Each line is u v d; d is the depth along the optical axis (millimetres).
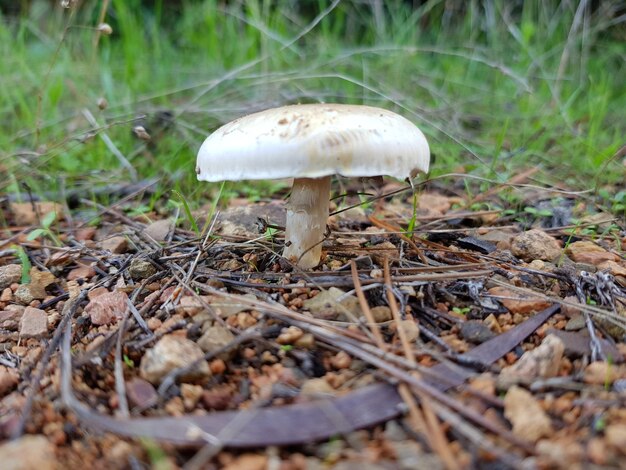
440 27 527
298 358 146
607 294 172
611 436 113
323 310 161
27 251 237
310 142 140
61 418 134
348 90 377
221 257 204
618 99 418
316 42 459
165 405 134
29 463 112
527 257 208
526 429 119
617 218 244
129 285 192
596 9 504
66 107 383
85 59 435
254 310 163
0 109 359
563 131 338
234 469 112
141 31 455
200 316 161
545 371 137
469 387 131
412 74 430
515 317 165
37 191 299
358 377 138
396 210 274
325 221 184
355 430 121
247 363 148
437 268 186
